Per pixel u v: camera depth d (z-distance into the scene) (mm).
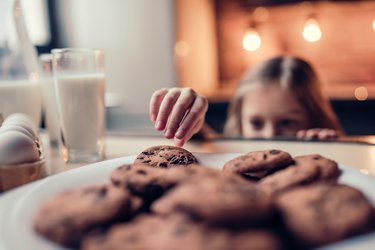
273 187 299
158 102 551
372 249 209
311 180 308
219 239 217
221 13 2076
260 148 577
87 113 532
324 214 244
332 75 1962
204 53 2064
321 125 1065
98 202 261
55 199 278
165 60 1860
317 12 1923
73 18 1859
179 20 1835
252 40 1729
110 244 229
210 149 580
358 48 1904
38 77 645
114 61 1919
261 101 1048
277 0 1934
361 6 1858
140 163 369
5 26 610
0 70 611
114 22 1875
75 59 534
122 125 1940
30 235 250
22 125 444
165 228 234
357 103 1608
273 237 226
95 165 381
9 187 391
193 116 495
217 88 2119
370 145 575
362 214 244
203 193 244
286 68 1088
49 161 544
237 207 232
